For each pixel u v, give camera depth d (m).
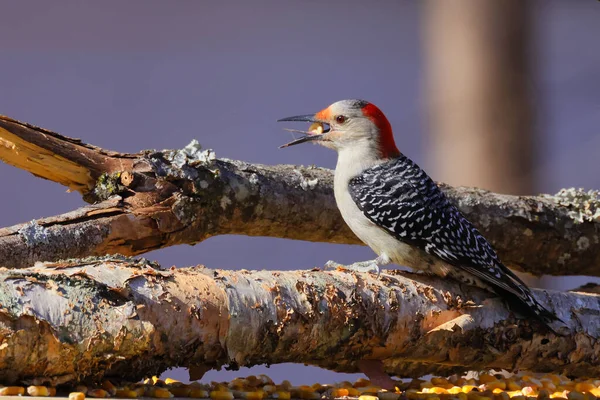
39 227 9.73
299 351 8.35
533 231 12.87
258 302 8.01
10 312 6.84
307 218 11.80
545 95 19.47
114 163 10.66
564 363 9.82
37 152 10.33
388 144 10.83
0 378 7.01
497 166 18.95
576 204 13.21
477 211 12.66
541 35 19.86
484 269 9.51
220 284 7.93
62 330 7.00
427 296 9.10
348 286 8.63
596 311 9.93
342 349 8.63
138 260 7.93
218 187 11.05
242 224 11.45
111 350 7.21
